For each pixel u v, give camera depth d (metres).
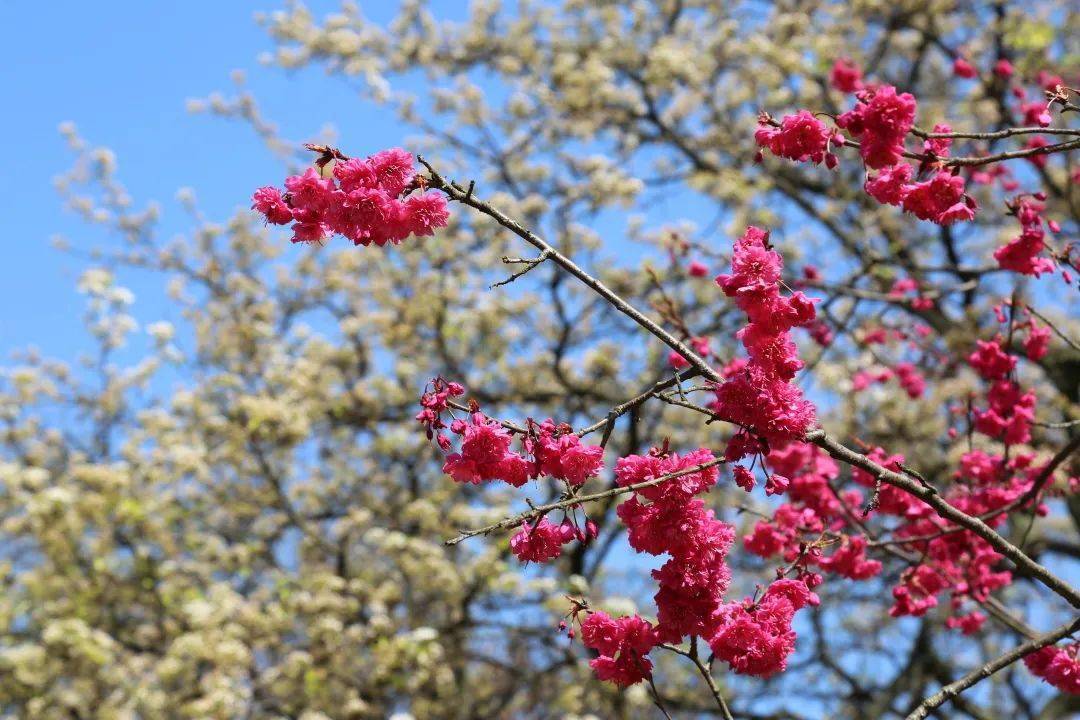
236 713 10.49
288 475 13.05
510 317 13.25
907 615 5.88
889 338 9.90
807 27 13.60
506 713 12.64
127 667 11.45
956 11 13.30
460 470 3.75
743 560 12.59
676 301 11.59
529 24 14.15
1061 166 12.52
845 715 13.20
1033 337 6.32
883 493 6.00
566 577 12.36
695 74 13.05
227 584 11.45
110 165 13.92
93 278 12.62
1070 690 4.77
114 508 11.88
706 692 12.81
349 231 3.77
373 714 11.20
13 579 12.56
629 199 12.52
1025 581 12.74
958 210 4.18
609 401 12.58
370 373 13.55
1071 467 6.72
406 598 11.66
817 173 13.58
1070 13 12.78
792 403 3.64
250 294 13.68
